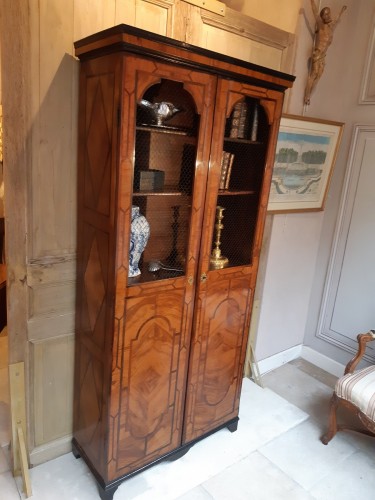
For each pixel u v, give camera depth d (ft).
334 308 9.11
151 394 5.61
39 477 5.89
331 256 9.00
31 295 5.50
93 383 5.52
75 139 5.33
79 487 5.78
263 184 6.05
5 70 4.63
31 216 5.25
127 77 4.22
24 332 5.53
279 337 9.26
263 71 5.41
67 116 5.20
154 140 5.10
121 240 4.69
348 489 6.15
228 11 6.23
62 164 5.32
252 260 6.37
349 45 8.18
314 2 7.27
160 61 4.43
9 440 6.45
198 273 5.64
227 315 6.26
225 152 5.75
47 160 5.19
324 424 7.55
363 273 8.50
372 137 8.04
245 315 6.58
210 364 6.26
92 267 5.25
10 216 5.07
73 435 6.35
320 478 6.32
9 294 5.30
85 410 5.84
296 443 7.02
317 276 9.40
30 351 5.68
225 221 6.35
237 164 6.07
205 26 6.09
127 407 5.38
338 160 8.68
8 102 4.73
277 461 6.59
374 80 7.89
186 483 6.01
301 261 9.02
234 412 7.01
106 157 4.62
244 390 8.35
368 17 7.87
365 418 6.21
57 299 5.72
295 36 7.29
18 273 5.30
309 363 9.70
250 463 6.50
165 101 5.08
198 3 5.85
